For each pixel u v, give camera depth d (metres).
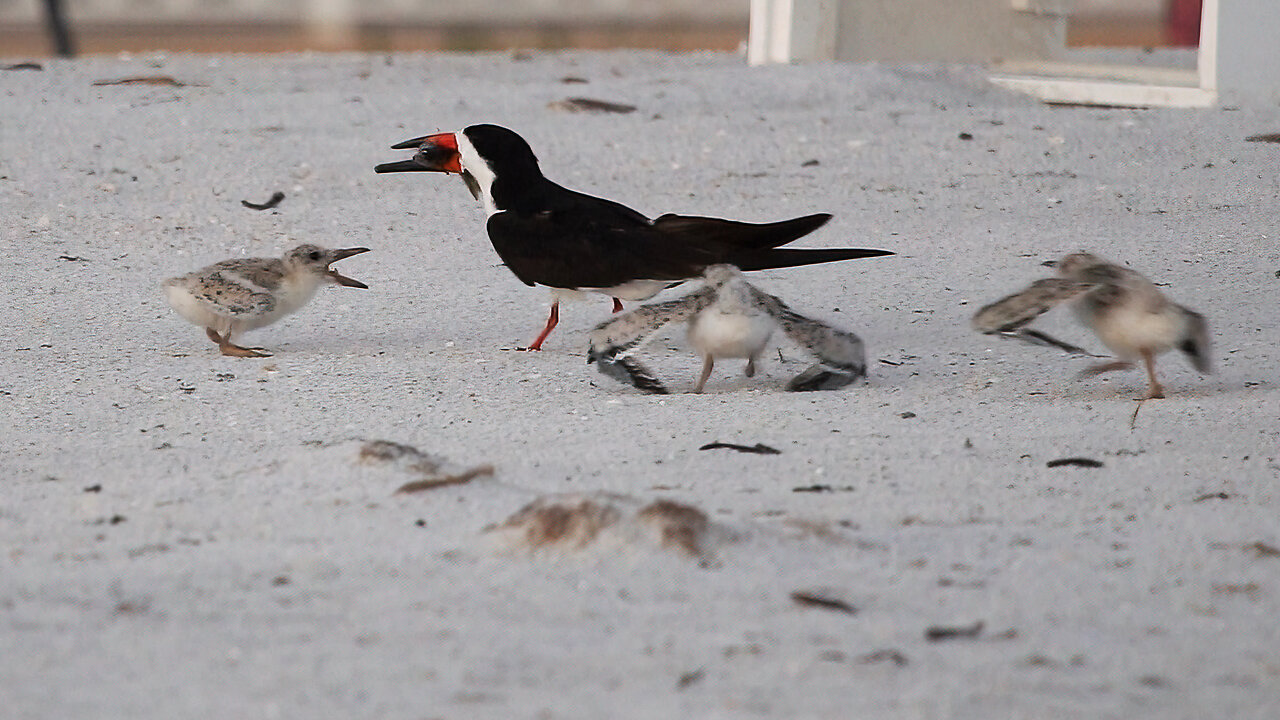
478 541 7.20
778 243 12.37
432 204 17.64
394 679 5.71
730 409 10.48
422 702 5.52
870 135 20.92
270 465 8.80
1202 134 20.45
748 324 10.80
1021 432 9.73
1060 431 9.74
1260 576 6.94
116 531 7.56
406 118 21.89
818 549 7.18
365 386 11.18
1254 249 15.39
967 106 23.19
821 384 11.18
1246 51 22.59
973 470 8.79
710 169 19.20
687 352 12.59
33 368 11.70
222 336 12.38
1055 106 23.58
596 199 13.27
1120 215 16.97
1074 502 8.15
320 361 12.02
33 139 20.05
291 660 5.88
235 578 6.75
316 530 7.49
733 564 6.93
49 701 5.50
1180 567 7.05
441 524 7.54
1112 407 10.46
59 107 22.22
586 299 12.91
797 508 7.94
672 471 8.73
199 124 21.22
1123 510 8.01
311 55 29.52
